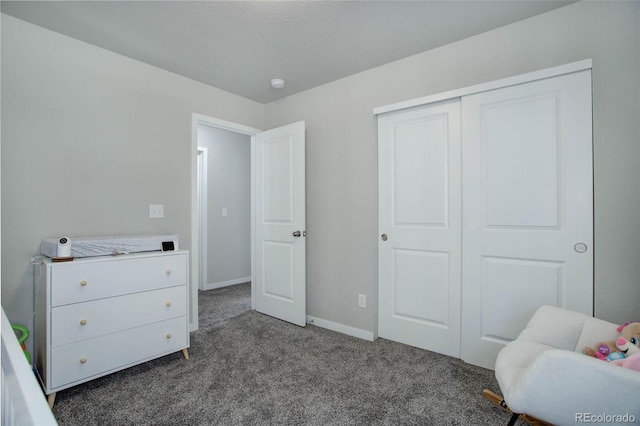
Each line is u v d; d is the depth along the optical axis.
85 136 2.12
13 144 1.85
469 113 2.08
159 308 2.03
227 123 2.98
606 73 1.66
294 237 2.88
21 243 1.88
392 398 1.70
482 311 2.05
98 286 1.78
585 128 1.71
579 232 1.73
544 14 1.83
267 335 2.60
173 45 2.18
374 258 2.51
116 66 2.27
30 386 0.66
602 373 0.95
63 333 1.66
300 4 1.75
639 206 1.58
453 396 1.72
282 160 2.99
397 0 1.72
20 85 1.88
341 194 2.70
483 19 1.89
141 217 2.39
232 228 4.48
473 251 2.07
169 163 2.56
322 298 2.83
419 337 2.36
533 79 1.84
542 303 1.84
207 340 2.48
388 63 2.44
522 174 1.90
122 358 1.87
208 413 1.57
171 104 2.58
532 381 1.07
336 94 2.74
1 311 1.00
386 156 2.50
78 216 2.09
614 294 1.64
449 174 2.21
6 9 1.77
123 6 1.75
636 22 1.59
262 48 2.22
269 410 1.60
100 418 1.53
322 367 2.04
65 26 1.95
